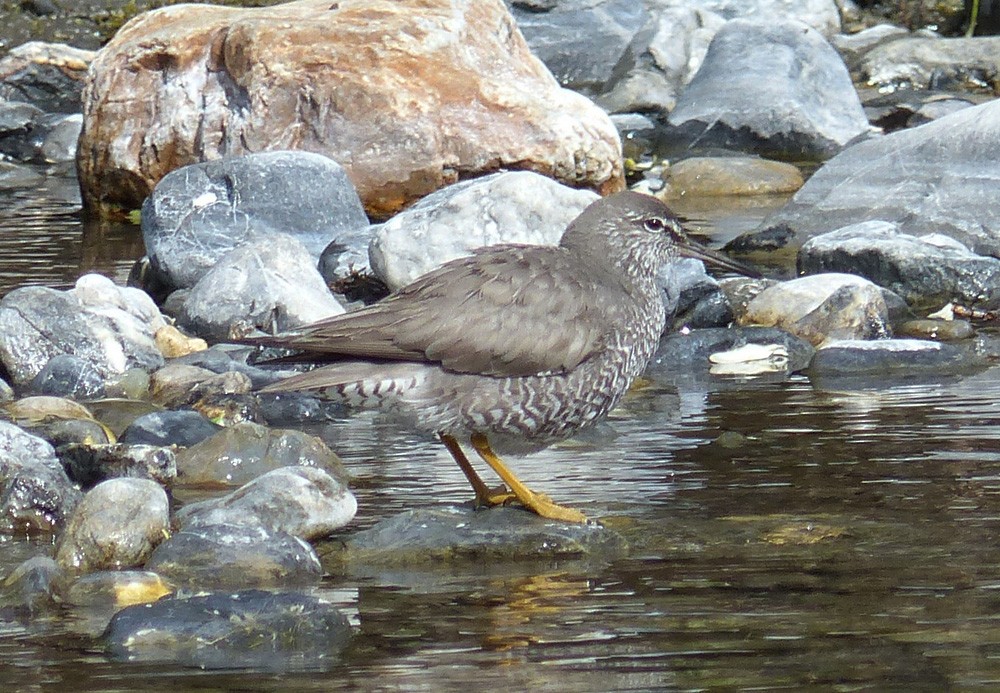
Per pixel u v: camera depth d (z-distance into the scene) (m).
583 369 10.11
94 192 23.20
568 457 11.55
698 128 27.95
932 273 17.23
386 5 22.81
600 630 7.83
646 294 10.91
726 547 9.23
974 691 6.90
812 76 28.70
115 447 11.10
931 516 9.70
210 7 23.67
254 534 9.18
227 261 16.20
